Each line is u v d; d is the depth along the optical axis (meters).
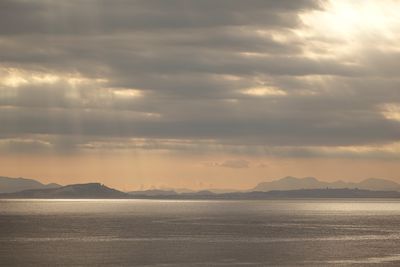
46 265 106.94
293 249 130.75
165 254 121.06
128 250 127.50
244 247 134.25
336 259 115.19
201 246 136.12
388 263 110.50
